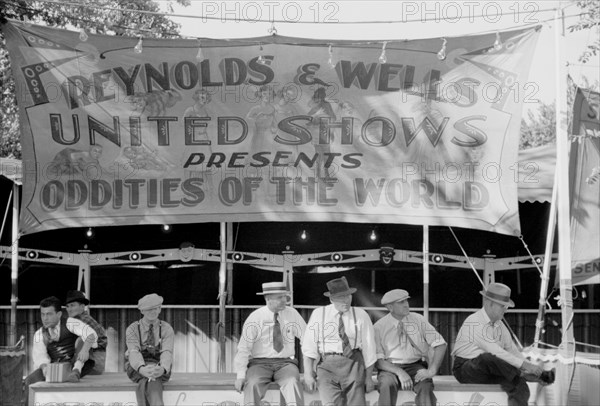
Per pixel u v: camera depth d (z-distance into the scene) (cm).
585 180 1046
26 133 1075
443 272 1374
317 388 980
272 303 986
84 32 1059
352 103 1080
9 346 1095
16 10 1502
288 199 1075
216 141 1081
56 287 1364
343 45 1079
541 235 1347
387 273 1371
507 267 1333
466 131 1070
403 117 1077
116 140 1080
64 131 1078
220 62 1083
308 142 1078
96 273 1362
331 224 1354
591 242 1041
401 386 969
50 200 1073
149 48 1082
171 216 1076
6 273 1348
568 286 998
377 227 1355
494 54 1068
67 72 1078
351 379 954
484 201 1066
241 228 1356
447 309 1279
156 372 977
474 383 989
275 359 983
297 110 1081
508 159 1066
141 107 1082
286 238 1354
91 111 1080
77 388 989
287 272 1327
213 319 1283
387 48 1077
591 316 1295
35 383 998
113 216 1074
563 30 1037
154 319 1016
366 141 1077
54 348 1048
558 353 1001
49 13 1627
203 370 1273
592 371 1003
